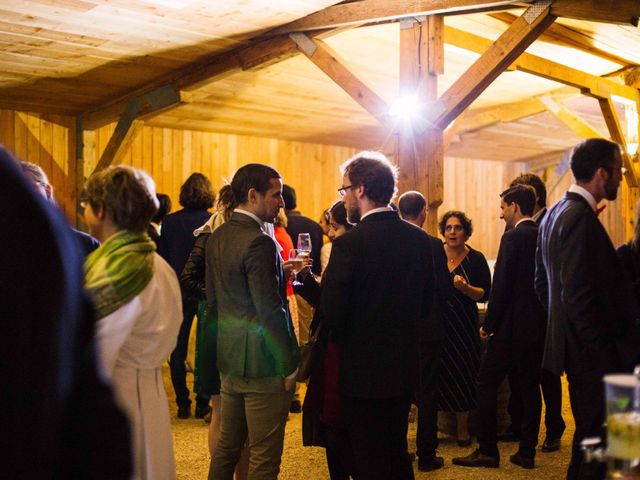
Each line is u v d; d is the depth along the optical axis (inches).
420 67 188.1
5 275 26.2
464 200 447.5
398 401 94.8
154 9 187.6
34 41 202.1
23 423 27.0
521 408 161.5
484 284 158.6
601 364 92.6
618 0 163.0
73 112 271.1
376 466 92.3
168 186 304.7
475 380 156.2
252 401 98.7
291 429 173.2
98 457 34.1
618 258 94.8
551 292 100.2
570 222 94.0
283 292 103.1
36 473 27.8
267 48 216.4
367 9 193.3
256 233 97.6
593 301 91.8
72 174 275.1
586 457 53.9
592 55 285.7
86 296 32.8
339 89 282.4
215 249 101.0
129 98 254.8
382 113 193.3
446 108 182.9
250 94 277.7
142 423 70.3
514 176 478.9
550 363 100.3
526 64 255.4
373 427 93.0
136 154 292.5
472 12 183.0
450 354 154.5
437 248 131.0
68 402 30.9
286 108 300.7
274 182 100.0
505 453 153.0
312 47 206.1
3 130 255.0
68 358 29.1
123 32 201.8
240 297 97.4
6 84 235.0
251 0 188.9
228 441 102.8
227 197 130.2
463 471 140.5
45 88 242.2
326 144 366.3
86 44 208.1
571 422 177.6
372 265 91.8
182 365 180.1
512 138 408.8
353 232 93.4
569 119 319.9
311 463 147.3
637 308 93.7
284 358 95.5
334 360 101.1
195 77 235.0
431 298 100.2
